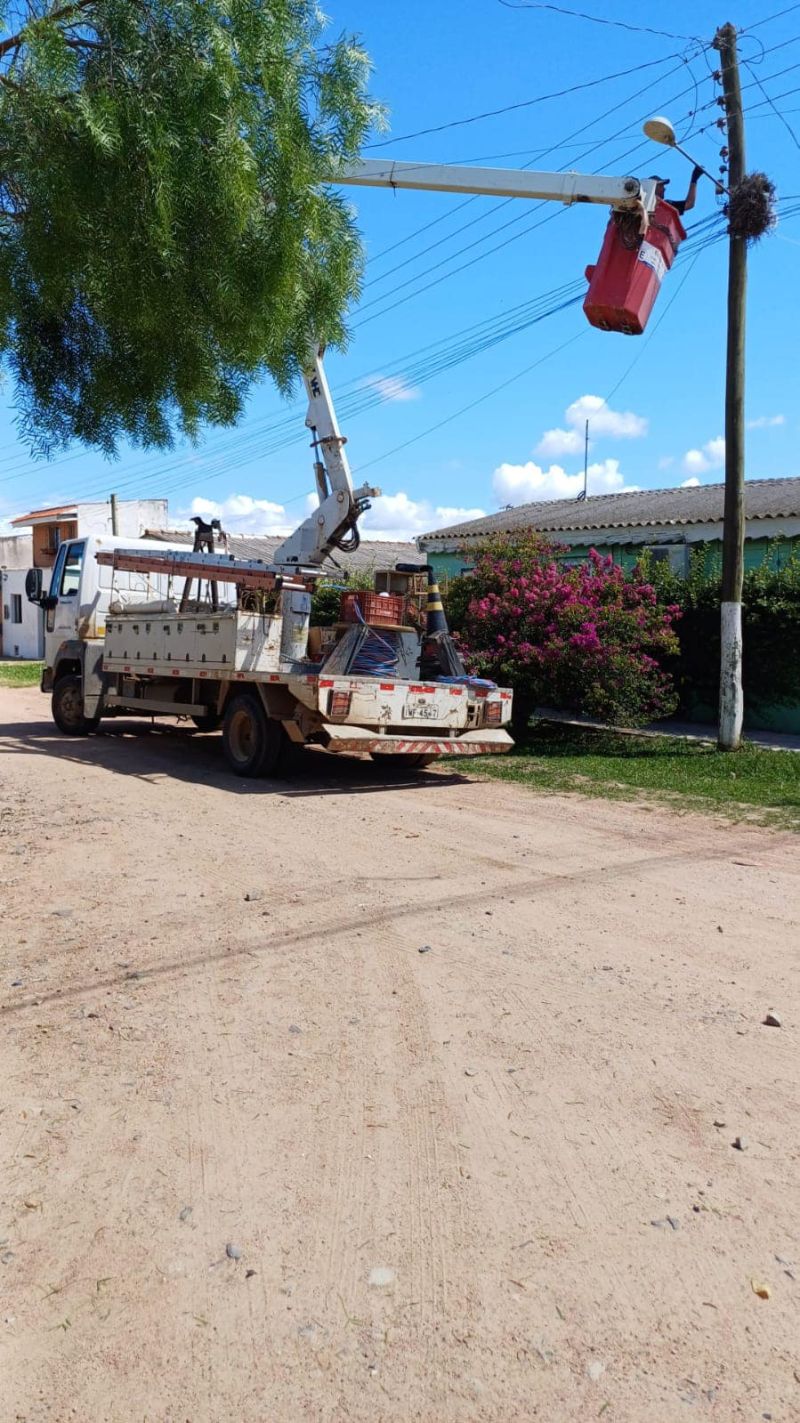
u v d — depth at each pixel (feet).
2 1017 15.71
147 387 25.08
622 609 46.68
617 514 65.31
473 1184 11.27
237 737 38.73
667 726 53.06
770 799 34.42
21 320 23.98
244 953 18.48
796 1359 8.79
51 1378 8.55
